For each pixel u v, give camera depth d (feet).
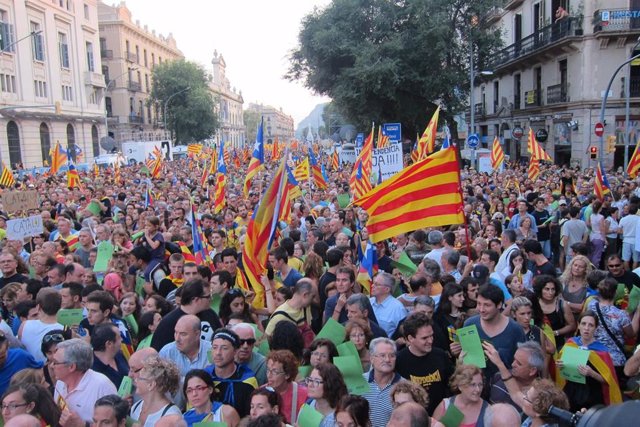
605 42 97.35
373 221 23.18
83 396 14.53
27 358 16.88
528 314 17.87
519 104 134.31
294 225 39.86
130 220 43.65
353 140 155.94
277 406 13.43
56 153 87.30
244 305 20.97
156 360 13.98
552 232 42.39
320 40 117.60
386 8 112.98
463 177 72.43
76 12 180.24
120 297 24.17
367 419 12.54
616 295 21.72
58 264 24.97
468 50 117.19
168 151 159.63
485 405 13.80
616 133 99.35
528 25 123.65
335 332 17.30
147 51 274.57
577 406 17.13
